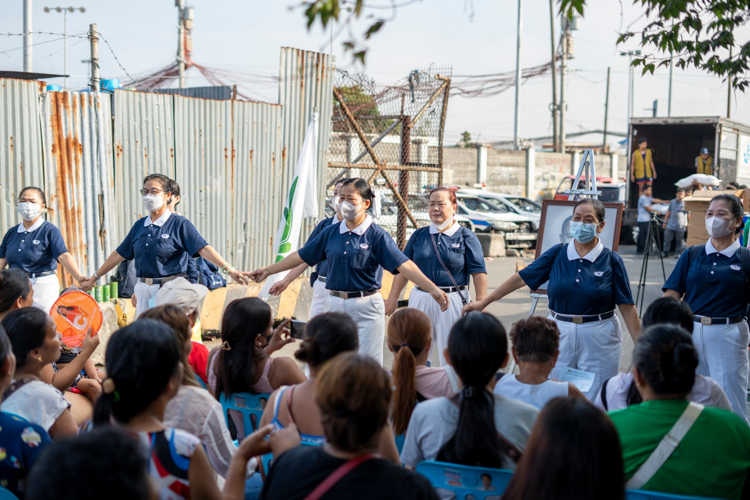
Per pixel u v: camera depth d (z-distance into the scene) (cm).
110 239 685
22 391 269
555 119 3148
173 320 282
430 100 870
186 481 206
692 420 225
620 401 286
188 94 1017
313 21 241
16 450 237
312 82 789
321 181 808
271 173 780
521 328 291
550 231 646
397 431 294
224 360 310
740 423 230
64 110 649
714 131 1841
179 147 718
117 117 679
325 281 562
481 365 241
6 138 623
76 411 361
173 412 259
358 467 182
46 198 645
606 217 626
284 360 315
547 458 174
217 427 265
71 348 379
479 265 536
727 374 436
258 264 784
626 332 818
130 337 207
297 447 198
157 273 527
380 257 492
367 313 496
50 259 573
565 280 422
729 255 434
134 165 694
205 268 554
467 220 1736
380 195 911
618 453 175
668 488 224
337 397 182
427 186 894
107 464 135
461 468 232
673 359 228
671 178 1916
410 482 183
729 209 429
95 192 672
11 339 271
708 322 438
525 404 248
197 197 735
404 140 876
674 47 544
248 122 754
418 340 312
